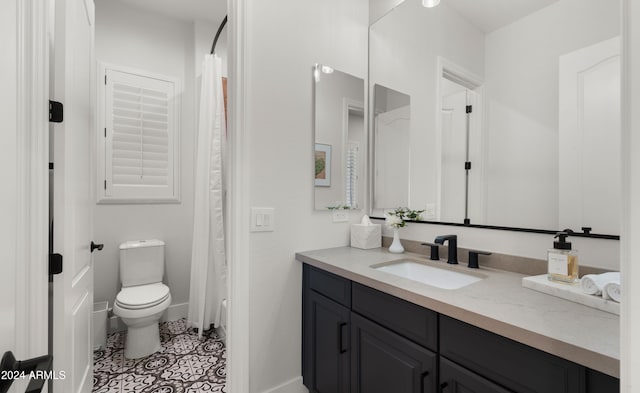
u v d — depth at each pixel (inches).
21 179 34.5
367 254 64.8
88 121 59.3
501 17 53.1
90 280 61.7
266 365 61.8
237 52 58.8
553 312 33.0
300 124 66.7
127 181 100.7
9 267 26.4
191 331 98.1
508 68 52.0
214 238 95.3
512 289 41.3
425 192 65.9
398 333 43.0
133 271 94.5
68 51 44.3
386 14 74.8
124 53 100.9
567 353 26.0
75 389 50.0
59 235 42.8
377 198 77.1
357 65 77.2
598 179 42.3
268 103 62.1
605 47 41.9
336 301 55.5
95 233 96.6
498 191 53.2
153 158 104.9
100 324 85.8
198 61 108.5
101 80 96.7
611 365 23.7
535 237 48.6
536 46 48.6
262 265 61.4
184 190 110.5
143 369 75.8
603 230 41.8
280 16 63.9
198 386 69.1
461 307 34.4
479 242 55.9
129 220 101.6
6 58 26.7
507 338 31.0
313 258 60.6
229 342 59.4
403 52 70.4
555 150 46.3
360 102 77.3
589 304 34.5
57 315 42.6
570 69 44.9
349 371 51.9
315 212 69.1
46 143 39.6
